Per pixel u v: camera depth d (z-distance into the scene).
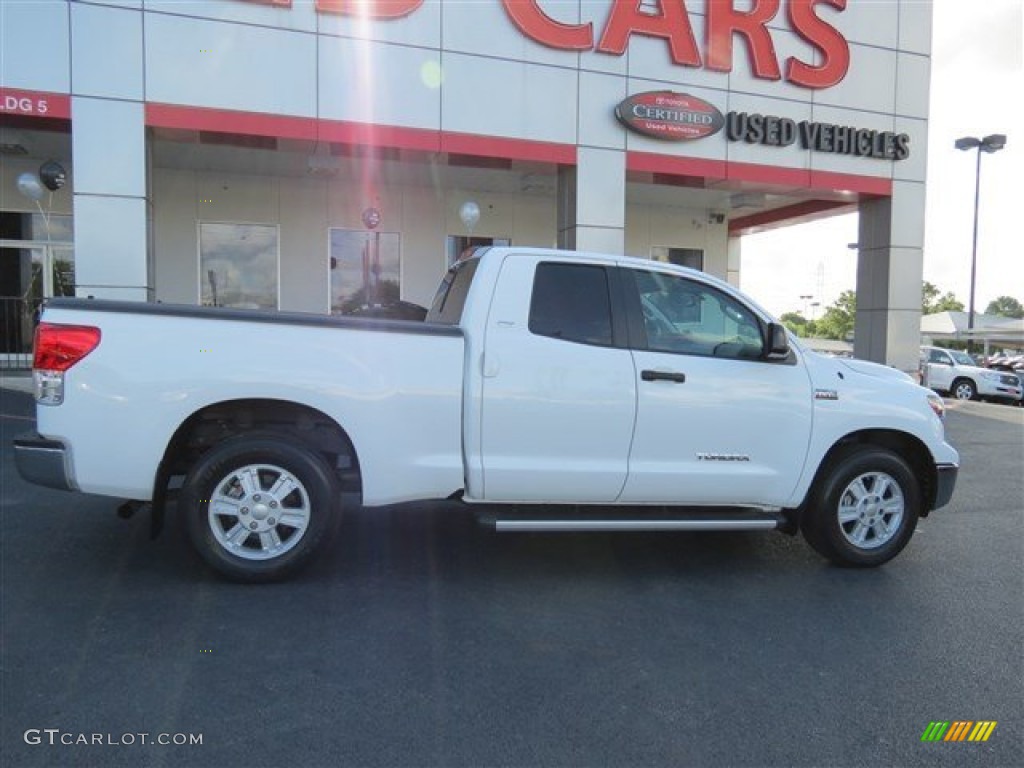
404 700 3.40
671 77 13.25
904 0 14.85
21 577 4.72
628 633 4.20
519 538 5.87
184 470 4.97
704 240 19.38
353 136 11.60
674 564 5.41
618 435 4.86
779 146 14.12
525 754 3.02
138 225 10.73
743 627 4.32
